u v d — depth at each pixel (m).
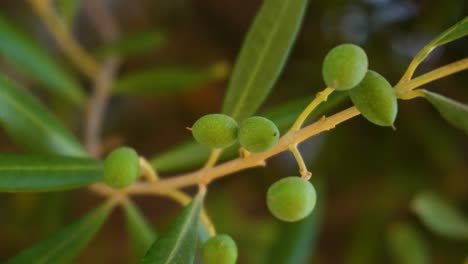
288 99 0.63
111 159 0.36
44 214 0.61
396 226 0.56
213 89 0.70
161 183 0.39
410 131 0.60
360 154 0.62
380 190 0.62
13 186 0.38
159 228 0.68
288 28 0.38
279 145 0.35
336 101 0.39
